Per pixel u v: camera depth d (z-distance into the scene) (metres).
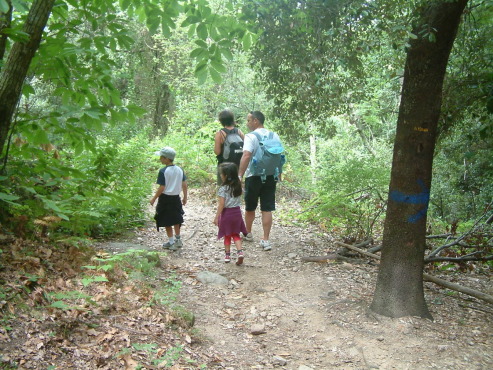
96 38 4.25
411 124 4.38
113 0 4.34
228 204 5.98
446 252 6.84
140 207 7.68
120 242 6.29
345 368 3.65
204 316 4.46
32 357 2.80
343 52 4.22
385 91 11.93
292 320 4.52
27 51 3.19
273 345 4.03
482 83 5.46
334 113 6.50
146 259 5.14
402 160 4.45
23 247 4.20
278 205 10.02
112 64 4.31
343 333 4.23
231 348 3.89
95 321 3.48
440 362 3.71
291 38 4.46
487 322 4.58
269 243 6.75
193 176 11.66
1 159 4.10
